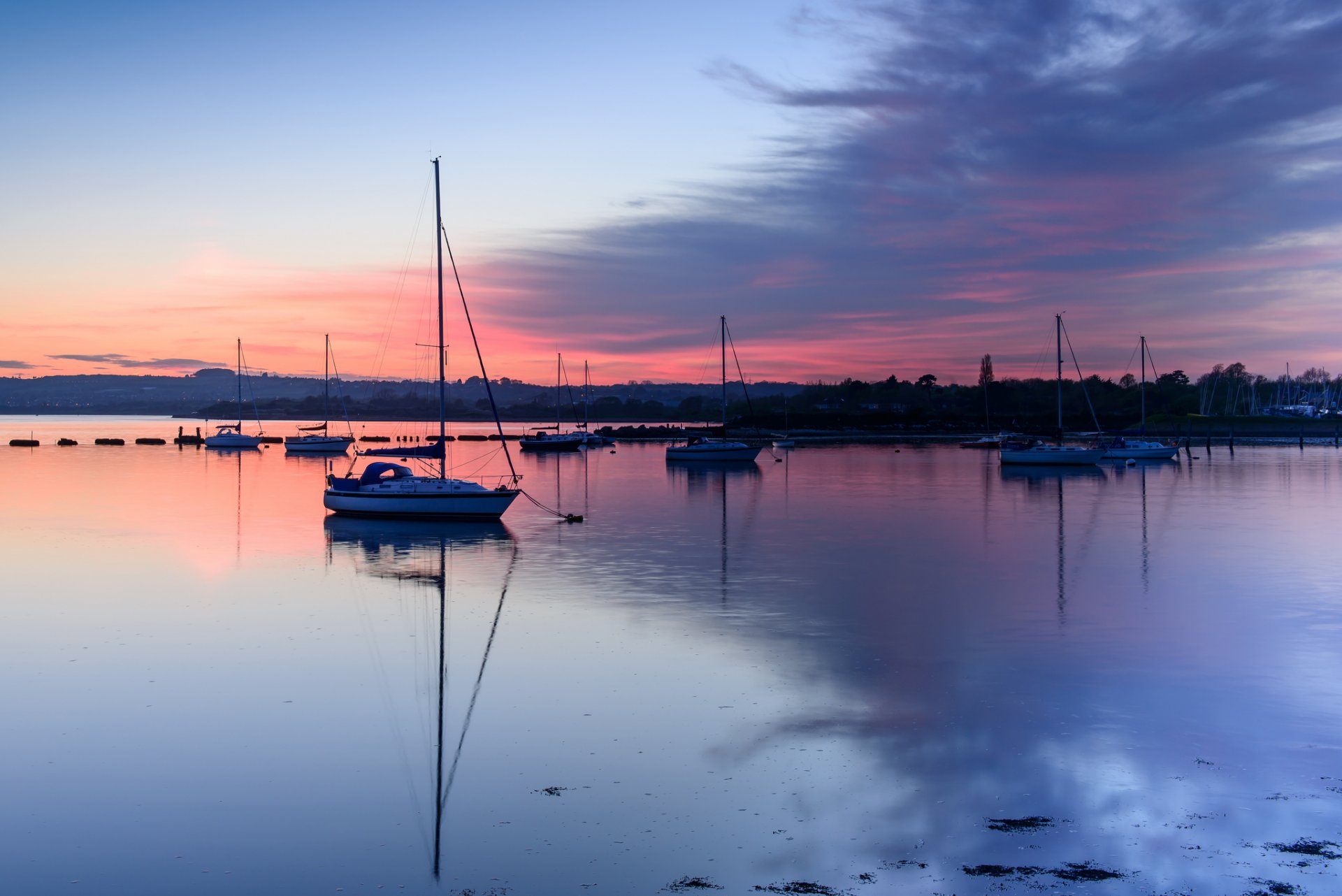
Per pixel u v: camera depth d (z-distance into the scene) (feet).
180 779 39.73
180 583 81.05
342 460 264.72
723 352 273.95
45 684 52.47
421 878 31.99
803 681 52.26
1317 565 90.99
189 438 345.51
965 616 68.03
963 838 34.12
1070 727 44.86
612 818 35.96
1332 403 606.14
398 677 53.47
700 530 116.37
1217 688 51.03
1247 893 30.50
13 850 33.88
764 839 34.17
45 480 190.08
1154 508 143.74
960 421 552.41
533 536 110.01
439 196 125.29
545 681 52.47
